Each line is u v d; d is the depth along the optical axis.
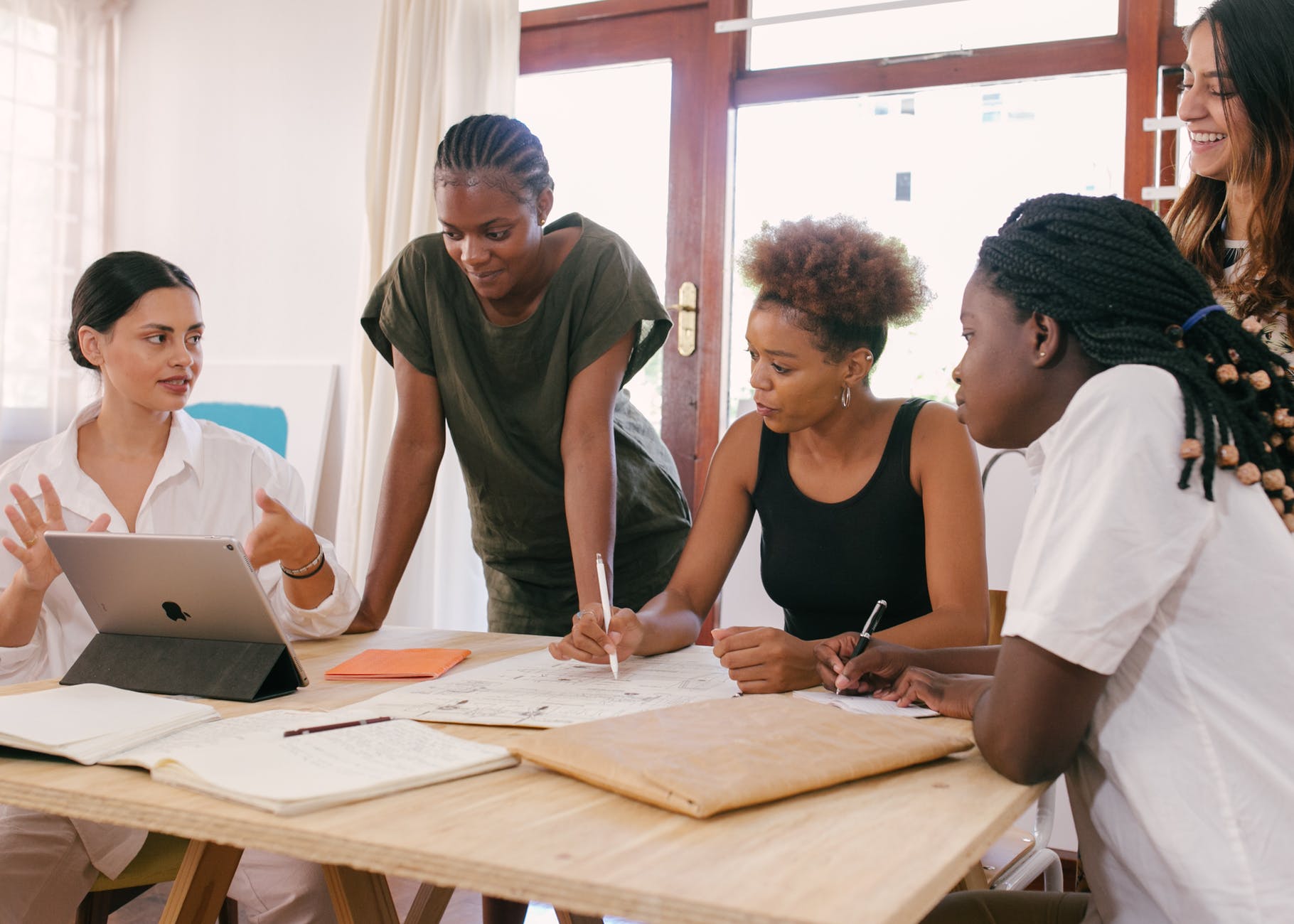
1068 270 0.87
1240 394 0.85
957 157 2.92
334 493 3.58
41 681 1.19
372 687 1.16
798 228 1.39
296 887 1.30
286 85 3.73
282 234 3.72
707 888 0.58
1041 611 0.80
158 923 2.04
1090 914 0.91
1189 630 0.81
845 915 0.55
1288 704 0.79
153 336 1.49
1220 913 0.78
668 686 1.15
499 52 3.26
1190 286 0.87
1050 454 0.84
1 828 1.24
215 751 0.82
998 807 0.75
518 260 1.54
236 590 1.09
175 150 3.91
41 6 3.78
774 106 3.13
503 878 0.62
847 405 1.44
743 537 1.60
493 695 1.10
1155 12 2.69
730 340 3.17
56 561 1.28
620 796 0.76
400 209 3.33
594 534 1.58
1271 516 0.81
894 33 3.00
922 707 1.07
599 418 1.64
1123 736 0.83
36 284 3.75
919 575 1.48
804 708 0.95
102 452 1.55
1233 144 1.35
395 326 1.72
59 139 3.81
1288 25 1.29
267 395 3.66
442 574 3.16
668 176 3.25
